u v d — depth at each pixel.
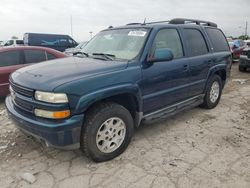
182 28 5.18
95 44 4.95
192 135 4.70
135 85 3.98
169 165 3.71
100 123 3.62
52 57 7.88
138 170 3.59
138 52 4.20
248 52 12.13
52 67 3.93
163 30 4.67
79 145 3.51
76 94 3.33
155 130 4.90
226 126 5.14
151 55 4.27
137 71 4.03
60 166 3.70
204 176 3.46
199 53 5.48
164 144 4.34
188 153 4.04
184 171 3.56
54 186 3.27
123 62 4.02
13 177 3.45
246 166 3.69
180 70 4.82
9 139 4.52
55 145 3.36
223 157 3.93
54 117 3.27
